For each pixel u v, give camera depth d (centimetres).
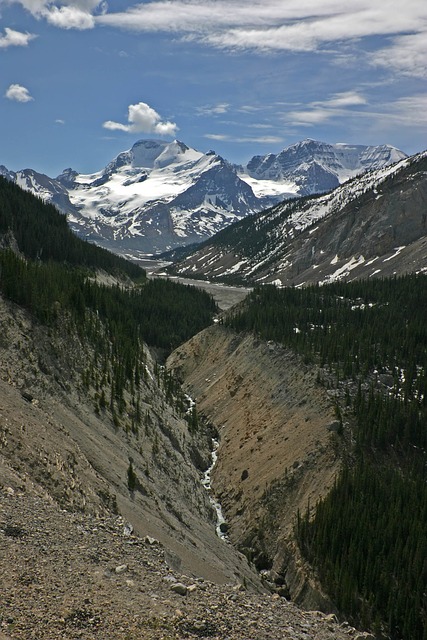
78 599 1866
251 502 7231
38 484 3177
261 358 10925
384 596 5000
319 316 11962
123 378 7862
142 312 16700
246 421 9525
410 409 7369
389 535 5497
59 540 2353
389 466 6819
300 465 7150
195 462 8625
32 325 6500
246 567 5906
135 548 2527
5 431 3453
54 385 5812
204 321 17688
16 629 1609
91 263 17950
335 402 7975
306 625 2103
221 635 1838
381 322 10888
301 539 6069
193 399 11919
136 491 4950
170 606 1969
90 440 5200
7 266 6969
